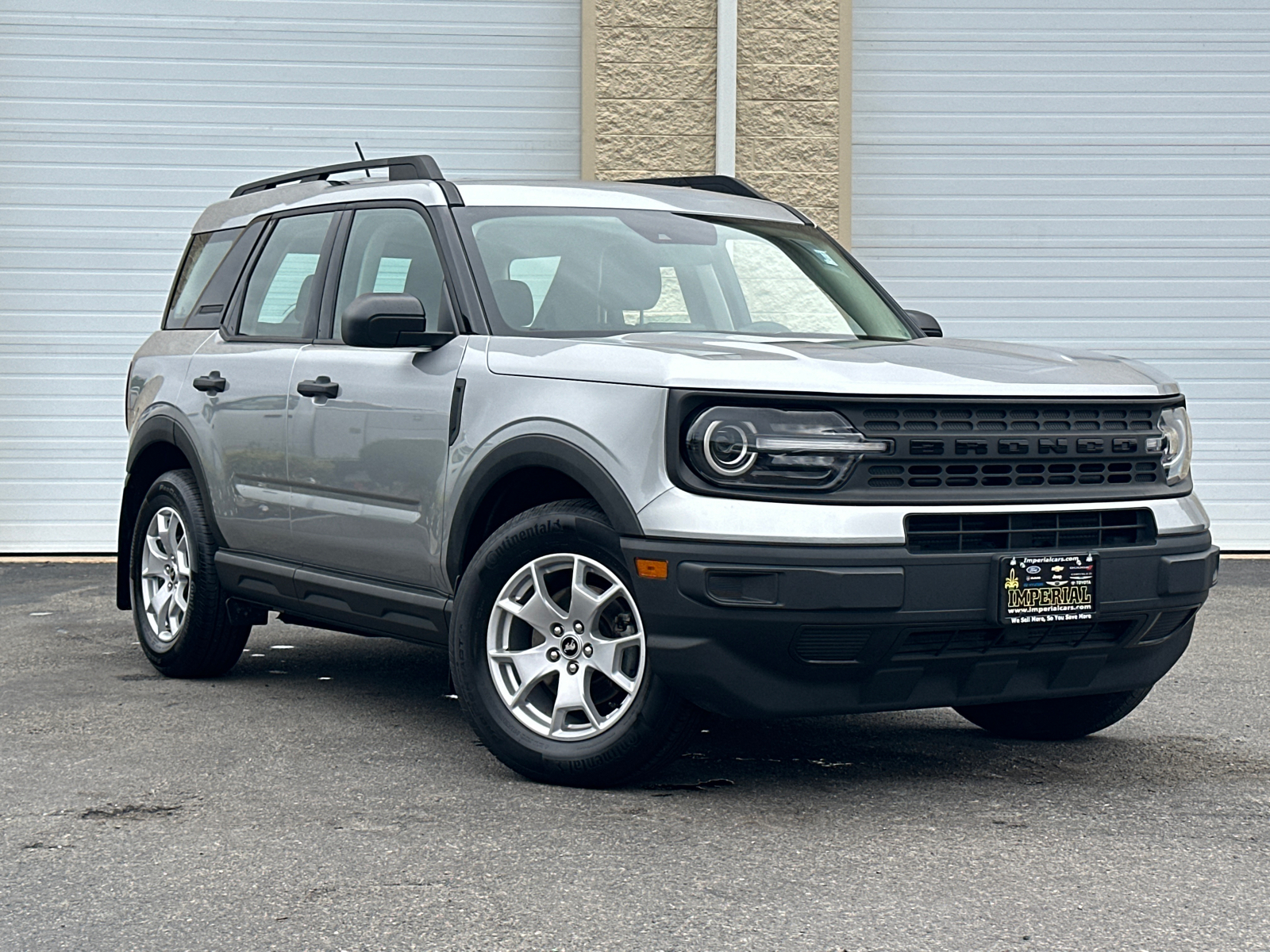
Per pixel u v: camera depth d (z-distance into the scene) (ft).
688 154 34.55
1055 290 35.81
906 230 35.55
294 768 15.28
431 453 15.66
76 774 14.99
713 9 34.35
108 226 34.94
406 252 17.24
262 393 18.52
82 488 35.24
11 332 34.88
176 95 34.86
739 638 13.03
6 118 34.65
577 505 14.20
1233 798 14.28
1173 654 15.17
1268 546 36.24
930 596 13.14
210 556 19.72
